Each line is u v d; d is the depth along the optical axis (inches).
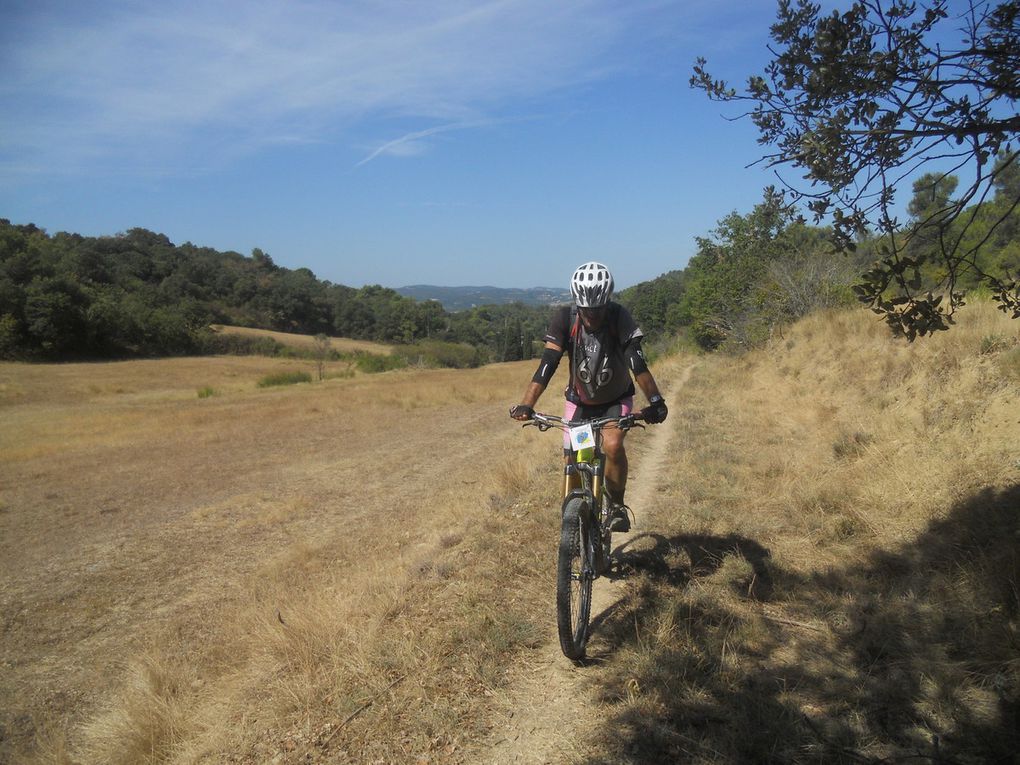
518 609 155.3
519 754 107.0
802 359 502.3
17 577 356.5
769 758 100.8
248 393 1581.0
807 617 145.6
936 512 185.6
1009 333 292.5
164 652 242.1
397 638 142.6
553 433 555.5
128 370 2316.7
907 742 102.7
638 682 122.2
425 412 1007.0
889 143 112.4
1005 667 116.9
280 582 305.6
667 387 642.2
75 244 4478.3
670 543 193.2
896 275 129.6
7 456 751.7
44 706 216.4
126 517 477.1
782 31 120.9
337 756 108.0
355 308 5354.3
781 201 130.4
